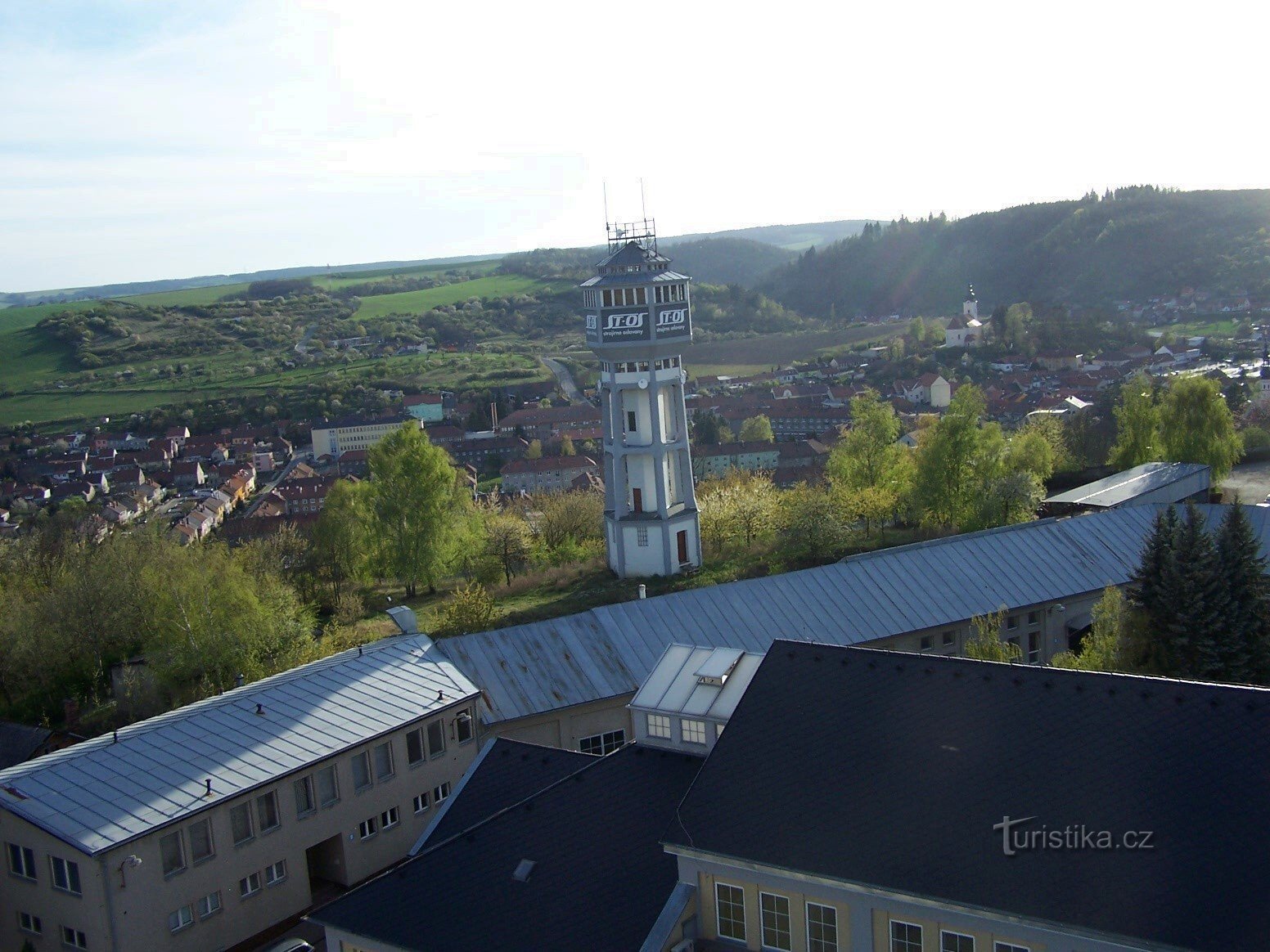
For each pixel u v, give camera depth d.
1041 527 80.19
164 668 79.62
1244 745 29.19
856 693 35.97
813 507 91.94
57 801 45.22
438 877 37.94
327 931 37.78
